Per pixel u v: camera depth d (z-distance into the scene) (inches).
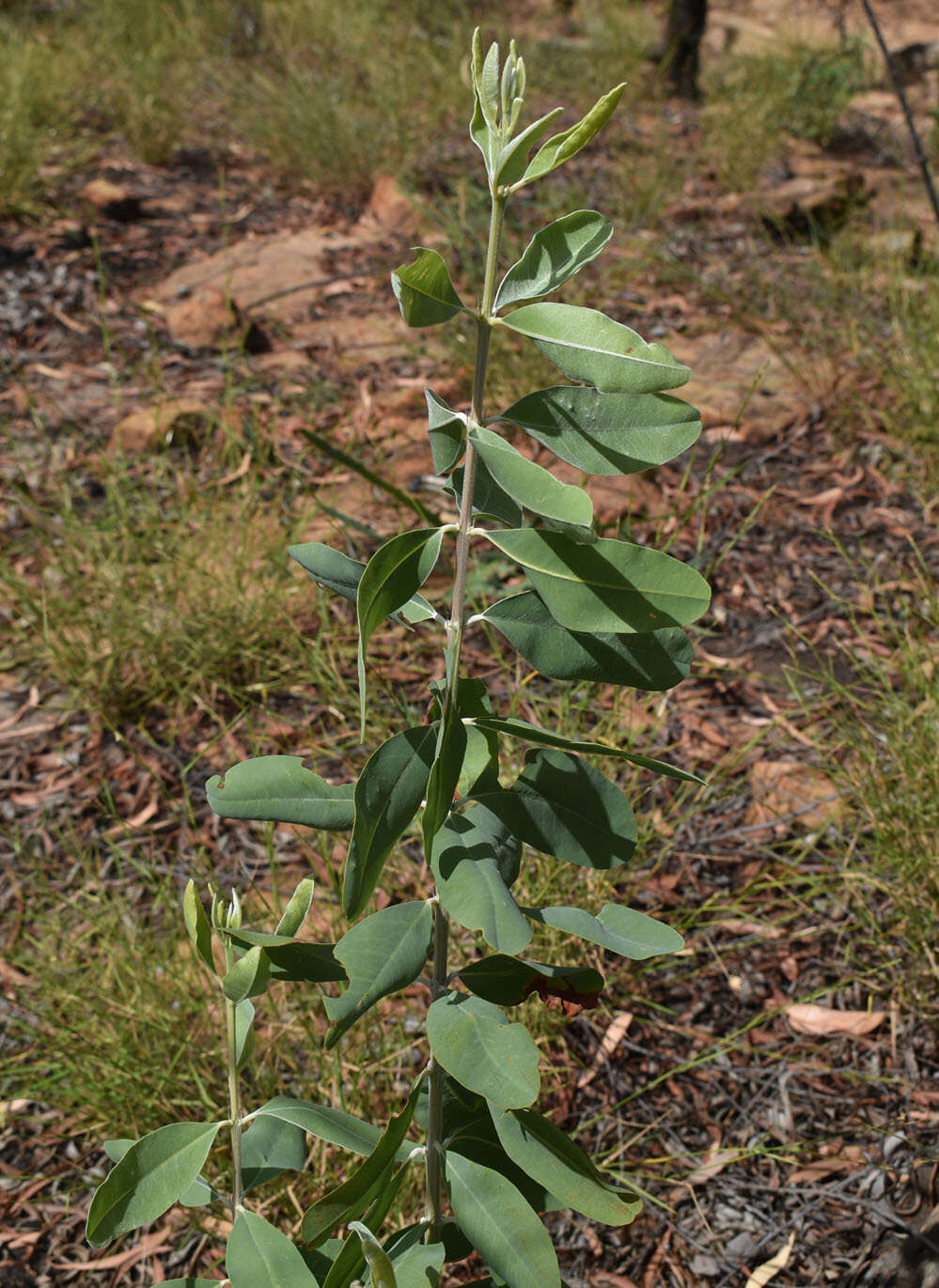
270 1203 82.9
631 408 39.8
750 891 110.0
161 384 196.2
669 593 39.9
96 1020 94.7
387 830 41.6
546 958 97.5
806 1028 98.7
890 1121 90.8
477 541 147.6
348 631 140.1
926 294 208.2
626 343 37.5
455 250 233.9
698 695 134.0
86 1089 88.9
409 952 42.4
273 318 219.6
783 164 294.7
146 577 142.0
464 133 305.4
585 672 43.5
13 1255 84.9
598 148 299.3
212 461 175.0
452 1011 42.2
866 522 162.7
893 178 292.5
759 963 104.0
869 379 193.0
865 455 176.2
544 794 45.5
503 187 38.9
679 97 360.5
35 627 139.5
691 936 106.0
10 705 135.8
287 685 134.4
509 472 38.7
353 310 223.1
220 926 44.9
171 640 134.8
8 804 122.8
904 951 102.0
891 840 104.9
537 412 40.8
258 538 150.8
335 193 279.3
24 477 165.8
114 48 350.0
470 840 43.9
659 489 167.9
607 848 45.4
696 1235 84.4
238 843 117.5
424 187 273.0
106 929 101.4
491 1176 47.5
